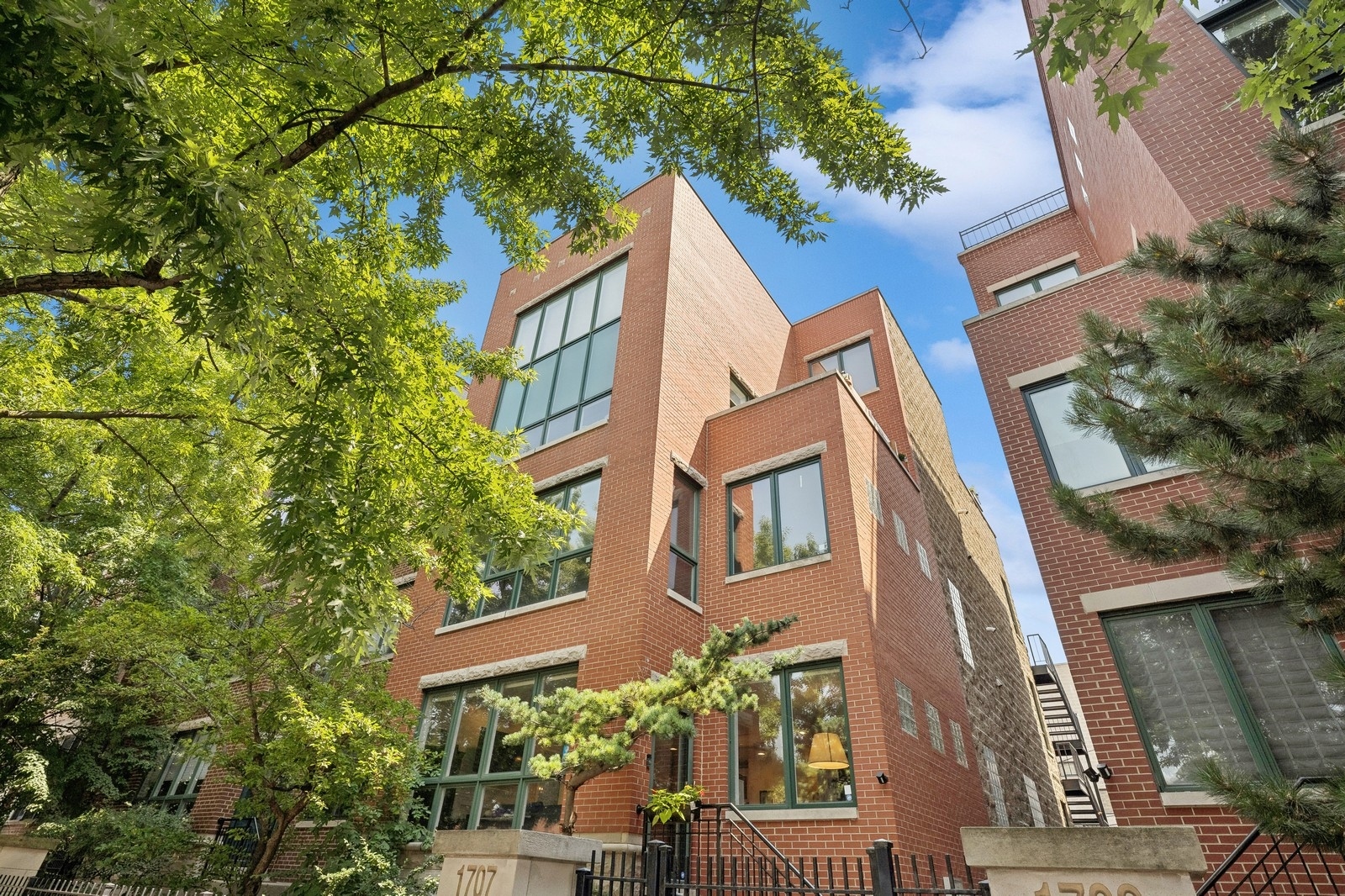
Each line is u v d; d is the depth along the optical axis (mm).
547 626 12266
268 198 5238
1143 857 4000
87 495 15414
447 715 12766
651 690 8555
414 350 9555
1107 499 6344
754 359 18938
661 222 17156
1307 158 6492
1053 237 17781
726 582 12914
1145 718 8133
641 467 13102
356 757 9836
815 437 13586
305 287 5898
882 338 20469
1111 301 11039
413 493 8570
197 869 12625
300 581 5648
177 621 10727
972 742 13859
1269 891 6785
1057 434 10539
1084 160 15945
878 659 10805
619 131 8281
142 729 17562
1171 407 5574
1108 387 6500
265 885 11250
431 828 11414
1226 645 8117
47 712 15898
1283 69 6105
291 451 5746
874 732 10031
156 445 11633
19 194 6184
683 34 6992
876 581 12148
